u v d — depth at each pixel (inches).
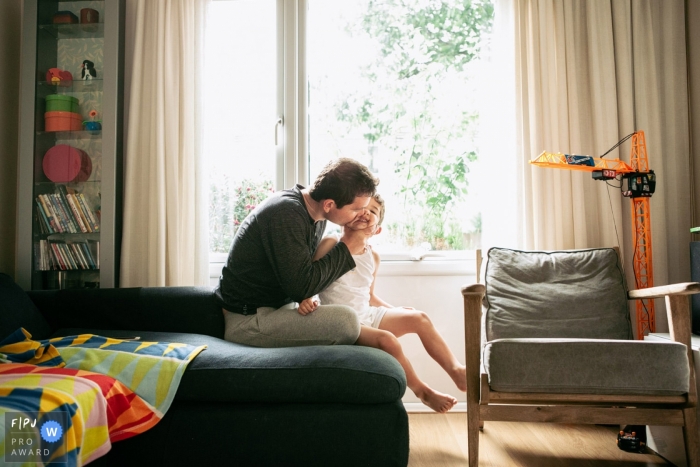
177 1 103.8
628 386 61.2
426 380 101.3
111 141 99.8
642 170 92.7
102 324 83.9
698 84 102.1
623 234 99.1
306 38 108.4
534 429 88.0
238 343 75.9
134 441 61.1
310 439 59.8
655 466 71.3
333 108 109.0
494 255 91.9
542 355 62.3
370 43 109.3
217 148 110.0
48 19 103.8
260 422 60.4
